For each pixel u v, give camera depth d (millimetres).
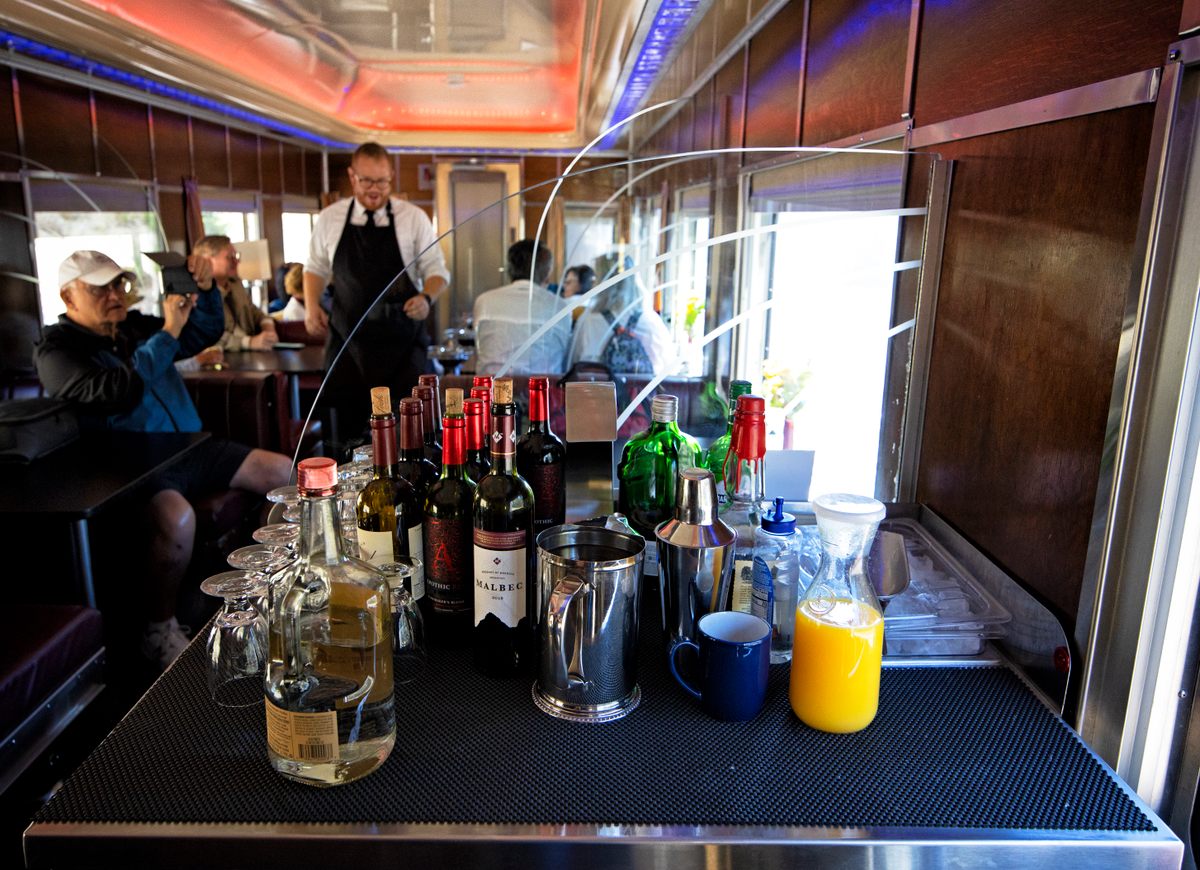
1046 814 802
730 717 942
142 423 2875
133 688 2443
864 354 1620
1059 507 1050
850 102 1814
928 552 1338
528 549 1006
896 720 960
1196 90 820
